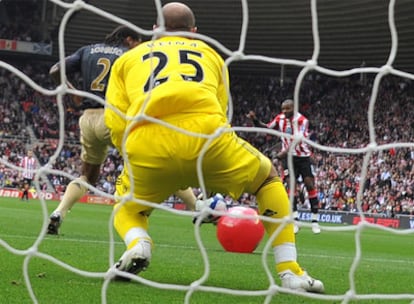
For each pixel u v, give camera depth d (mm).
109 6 37938
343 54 39969
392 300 4875
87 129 8406
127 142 4668
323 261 8344
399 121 38531
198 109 4566
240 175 4723
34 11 44750
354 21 35781
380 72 3891
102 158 8750
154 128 4574
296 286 4863
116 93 4906
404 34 35531
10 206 20609
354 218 30125
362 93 41188
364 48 38531
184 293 4688
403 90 39969
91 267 5875
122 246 8266
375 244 13820
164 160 4586
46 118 43125
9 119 43281
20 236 8883
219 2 37406
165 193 4883
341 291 5418
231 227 8258
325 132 40344
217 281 5559
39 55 45594
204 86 4645
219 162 4633
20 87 45156
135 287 4797
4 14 44688
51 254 6738
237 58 3889
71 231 11008
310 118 42031
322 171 35219
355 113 40625
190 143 4531
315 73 44125
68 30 42188
